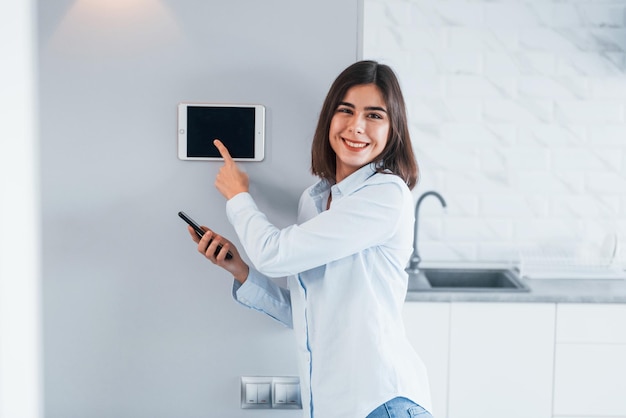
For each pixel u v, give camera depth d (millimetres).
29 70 1392
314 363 1314
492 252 2902
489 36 2809
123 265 1521
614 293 2404
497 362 2410
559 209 2889
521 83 2830
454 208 2893
